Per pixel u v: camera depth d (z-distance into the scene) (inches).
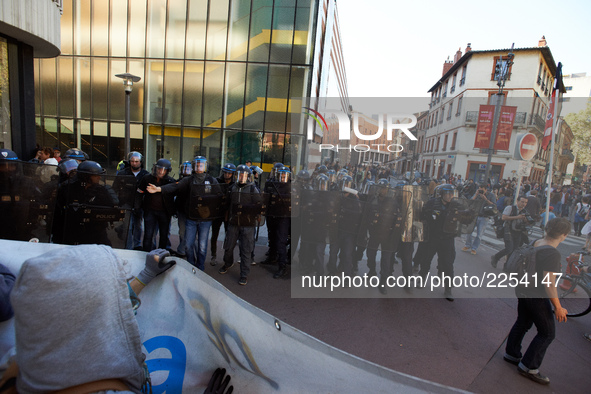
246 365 53.4
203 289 58.7
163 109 505.4
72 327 32.4
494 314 148.2
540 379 106.9
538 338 107.8
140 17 494.3
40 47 278.1
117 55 505.0
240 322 53.3
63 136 535.8
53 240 153.0
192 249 181.8
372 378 41.6
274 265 210.2
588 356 124.6
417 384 38.5
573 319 152.6
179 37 489.1
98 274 34.3
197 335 59.6
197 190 170.7
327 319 139.1
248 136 491.8
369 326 134.8
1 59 250.1
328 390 45.3
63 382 32.6
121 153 526.3
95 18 504.1
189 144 508.1
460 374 109.1
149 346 61.3
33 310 31.5
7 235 126.0
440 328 135.3
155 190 170.7
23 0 236.2
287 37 467.2
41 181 132.2
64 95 526.6
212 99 493.4
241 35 475.2
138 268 66.1
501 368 113.6
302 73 471.5
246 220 169.3
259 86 480.4
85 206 144.4
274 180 198.5
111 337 35.1
